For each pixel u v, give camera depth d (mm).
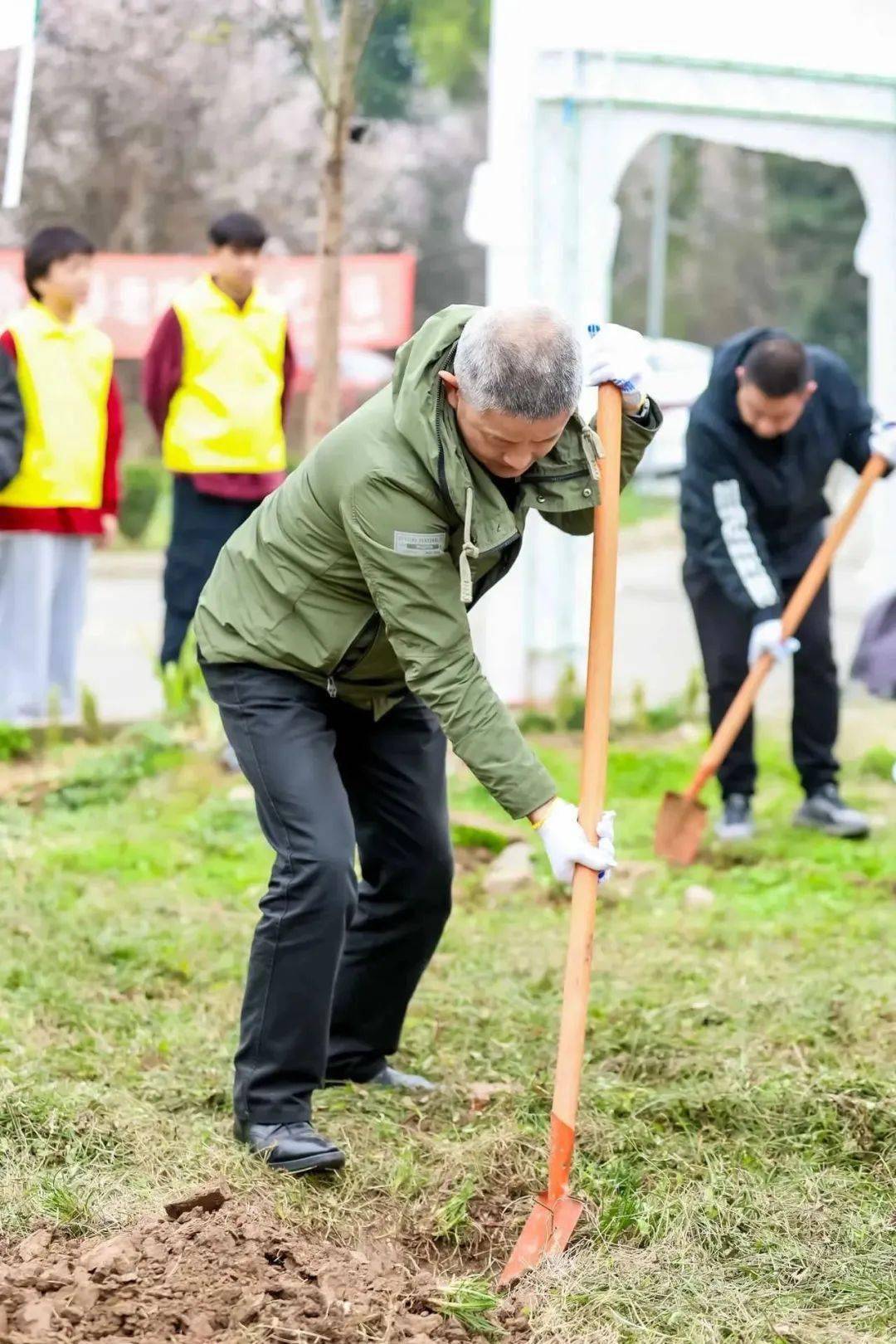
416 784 5352
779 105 12008
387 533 4508
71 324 10945
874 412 9211
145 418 24469
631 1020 6441
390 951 5586
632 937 7762
